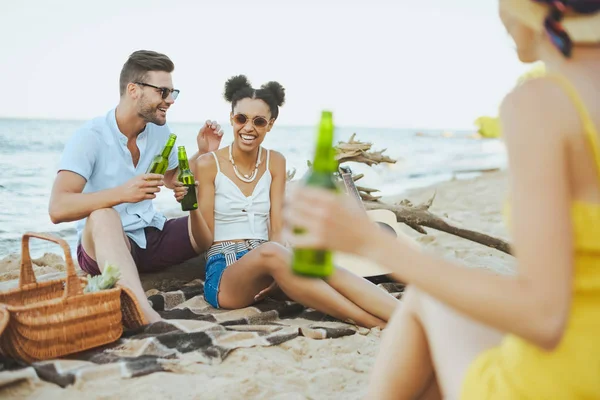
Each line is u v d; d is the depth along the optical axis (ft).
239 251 12.97
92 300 9.57
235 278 11.76
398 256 3.75
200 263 15.12
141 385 8.46
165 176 14.58
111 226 11.68
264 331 10.71
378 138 110.32
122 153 13.12
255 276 11.49
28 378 8.45
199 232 12.76
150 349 9.63
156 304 12.48
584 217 3.82
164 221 14.03
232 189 13.14
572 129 3.74
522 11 4.09
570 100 3.80
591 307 3.93
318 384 8.87
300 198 3.85
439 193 37.11
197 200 13.12
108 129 12.96
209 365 9.27
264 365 9.29
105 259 11.28
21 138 63.98
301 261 4.57
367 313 11.08
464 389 4.50
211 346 9.72
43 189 34.50
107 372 8.75
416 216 17.22
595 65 3.95
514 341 4.27
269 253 11.06
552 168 3.66
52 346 9.17
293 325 11.16
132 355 9.47
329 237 3.79
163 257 13.75
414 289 5.12
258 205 13.35
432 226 17.44
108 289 9.91
